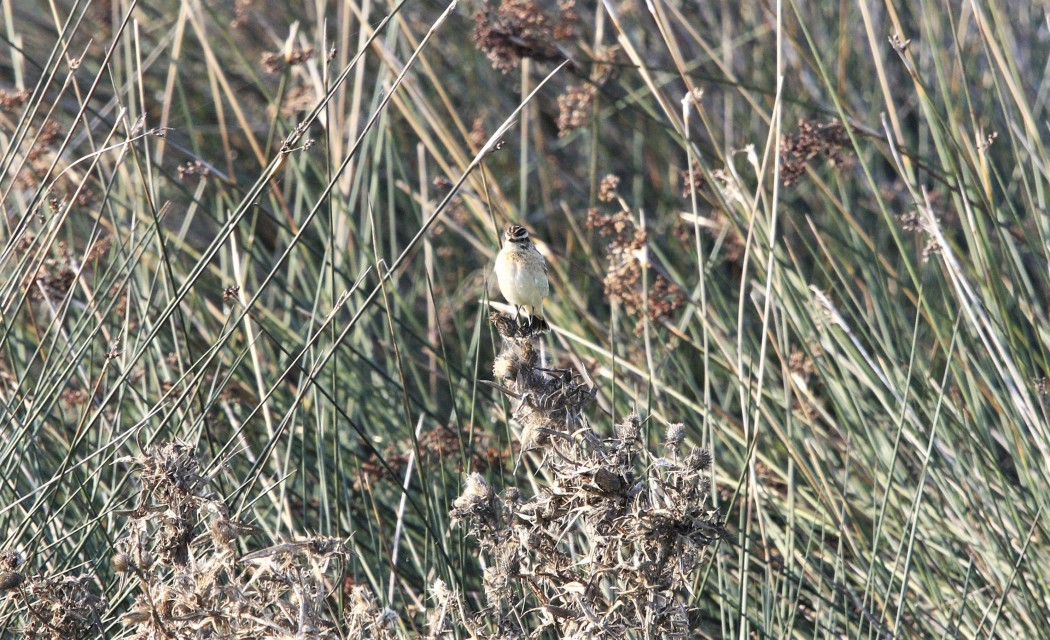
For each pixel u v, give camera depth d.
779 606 9.66
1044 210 10.92
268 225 16.38
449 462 11.29
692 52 18.22
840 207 11.97
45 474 10.09
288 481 11.02
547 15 12.73
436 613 7.32
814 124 11.27
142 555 6.64
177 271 12.59
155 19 20.00
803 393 11.05
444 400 13.68
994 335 9.41
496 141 7.72
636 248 10.80
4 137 12.35
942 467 9.88
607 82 17.36
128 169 14.35
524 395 6.82
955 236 13.62
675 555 6.55
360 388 12.25
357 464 11.11
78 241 13.99
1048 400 10.06
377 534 10.70
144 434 10.34
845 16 15.47
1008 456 11.12
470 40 18.17
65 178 12.88
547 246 13.16
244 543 9.30
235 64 19.30
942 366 11.88
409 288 16.72
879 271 11.57
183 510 6.88
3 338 9.32
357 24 18.02
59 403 10.60
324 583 6.53
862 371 10.95
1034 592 9.77
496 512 7.07
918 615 9.54
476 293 16.12
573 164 18.16
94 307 10.20
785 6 15.24
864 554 9.77
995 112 15.34
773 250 8.90
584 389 6.95
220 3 19.59
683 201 16.28
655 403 11.46
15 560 7.21
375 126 14.80
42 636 7.21
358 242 13.04
